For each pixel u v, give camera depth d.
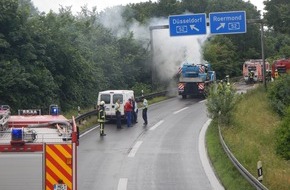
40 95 29.33
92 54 40.44
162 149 21.11
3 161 9.05
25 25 30.17
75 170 9.23
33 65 29.97
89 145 22.08
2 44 27.70
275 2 44.06
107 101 29.22
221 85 27.03
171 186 14.97
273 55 78.62
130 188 14.77
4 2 28.72
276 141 18.62
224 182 15.05
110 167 17.67
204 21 35.12
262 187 11.81
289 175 15.11
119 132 26.06
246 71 62.59
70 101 34.97
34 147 9.13
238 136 22.20
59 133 9.80
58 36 33.94
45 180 9.16
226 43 69.75
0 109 11.39
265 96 38.56
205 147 21.47
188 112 34.78
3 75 27.14
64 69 34.25
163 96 47.06
